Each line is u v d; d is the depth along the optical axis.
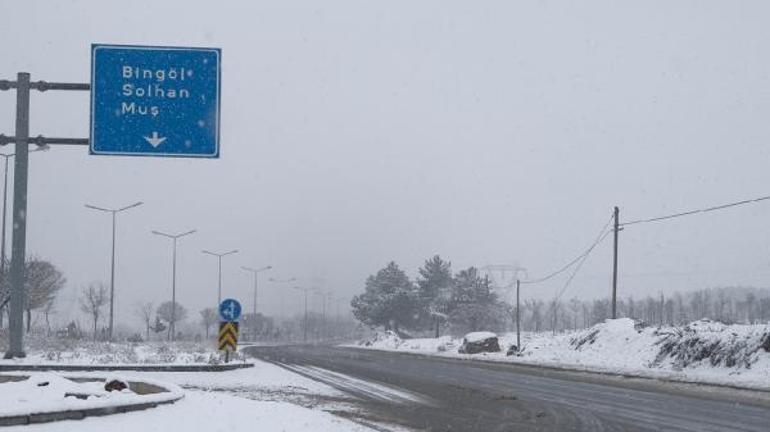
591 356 40.19
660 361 34.59
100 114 18.83
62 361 26.27
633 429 15.25
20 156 21.11
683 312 88.50
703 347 32.53
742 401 20.61
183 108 19.00
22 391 15.53
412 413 17.69
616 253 46.59
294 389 23.03
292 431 13.16
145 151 18.84
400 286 99.12
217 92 19.09
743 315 92.00
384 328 101.56
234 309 29.62
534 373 32.12
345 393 22.19
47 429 11.01
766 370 28.23
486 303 90.25
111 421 11.91
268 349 60.44
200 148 18.97
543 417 17.12
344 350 59.78
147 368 26.41
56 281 66.31
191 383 24.08
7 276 42.31
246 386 23.70
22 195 21.59
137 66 18.95
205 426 12.52
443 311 91.12
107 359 28.56
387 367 35.47
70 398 13.42
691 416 17.28
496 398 21.27
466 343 53.53
